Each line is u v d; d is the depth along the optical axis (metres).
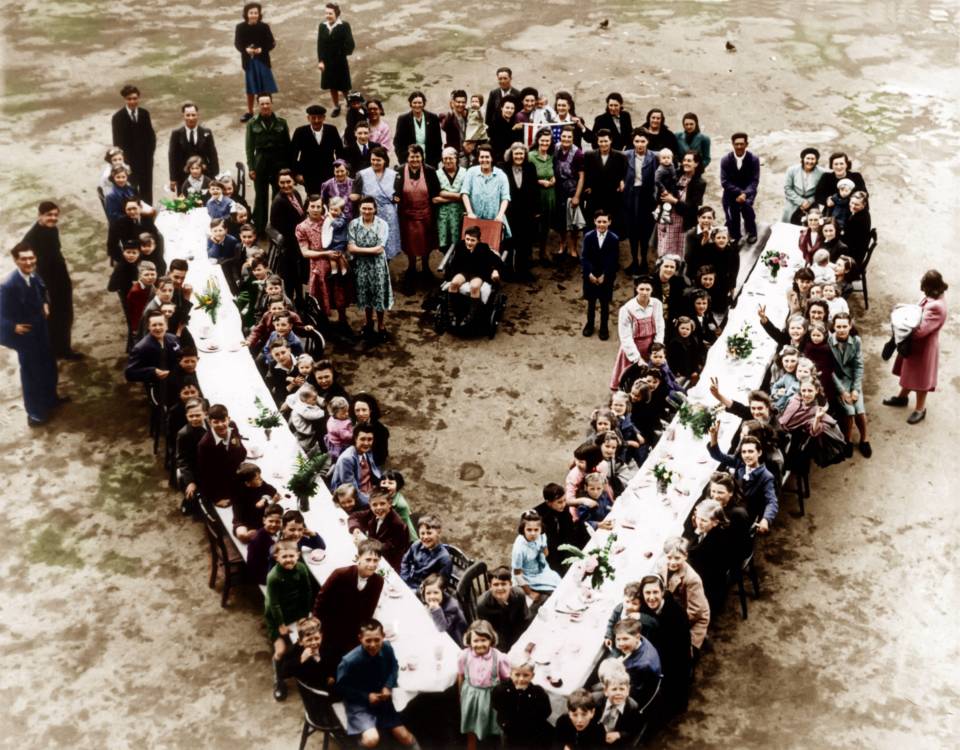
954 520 11.04
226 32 22.03
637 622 8.04
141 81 19.84
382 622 8.69
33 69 20.19
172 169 15.03
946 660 9.50
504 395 12.80
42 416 12.09
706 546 9.24
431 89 19.59
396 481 9.66
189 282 12.94
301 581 8.73
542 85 19.80
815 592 10.16
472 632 7.99
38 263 12.42
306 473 9.59
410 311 14.30
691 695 9.12
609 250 13.14
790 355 10.94
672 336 12.01
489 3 23.61
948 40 22.12
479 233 13.33
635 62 20.77
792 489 11.41
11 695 9.01
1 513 10.92
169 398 11.20
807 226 13.66
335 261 13.17
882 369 13.27
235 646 9.52
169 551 10.51
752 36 22.06
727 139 18.08
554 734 7.88
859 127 18.56
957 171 17.38
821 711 9.02
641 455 10.81
